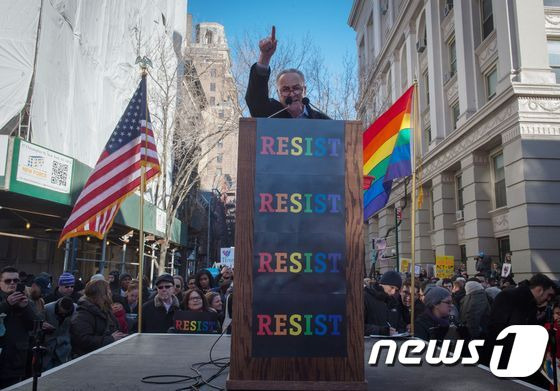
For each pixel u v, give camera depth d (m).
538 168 15.01
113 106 16.42
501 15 16.58
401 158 6.21
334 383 2.27
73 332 5.13
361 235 2.41
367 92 24.41
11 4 10.63
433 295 5.95
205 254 46.34
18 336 4.86
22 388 2.57
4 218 13.05
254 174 2.44
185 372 3.05
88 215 6.59
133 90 18.27
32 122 10.88
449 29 22.42
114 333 5.72
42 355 2.52
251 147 2.47
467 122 18.67
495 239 18.27
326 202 2.43
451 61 22.62
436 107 23.14
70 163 11.13
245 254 2.37
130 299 8.33
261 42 3.02
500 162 17.97
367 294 5.90
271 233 2.38
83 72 13.78
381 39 35.59
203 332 6.27
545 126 15.25
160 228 19.50
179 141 21.64
